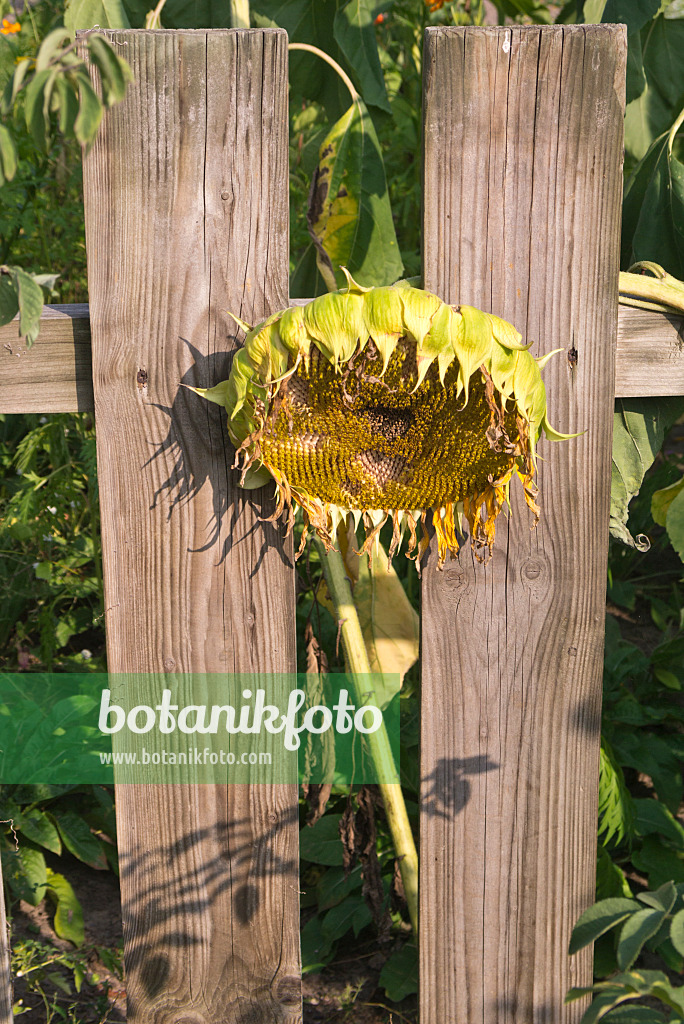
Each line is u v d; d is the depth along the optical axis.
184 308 1.72
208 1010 1.83
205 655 1.77
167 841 1.80
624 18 1.95
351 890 2.08
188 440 1.74
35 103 1.48
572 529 1.77
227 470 1.74
